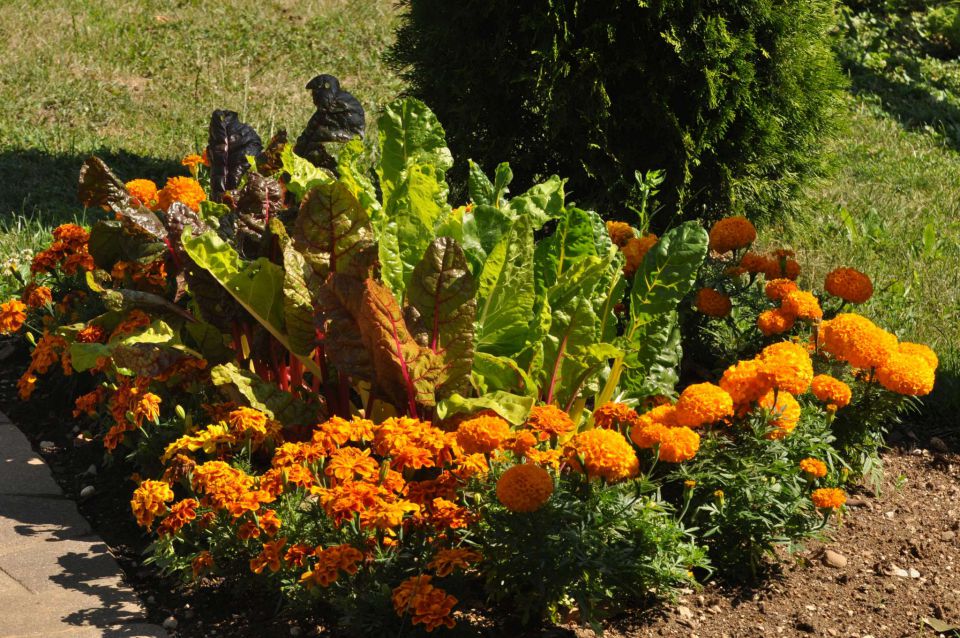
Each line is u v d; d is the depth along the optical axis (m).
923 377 3.12
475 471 2.92
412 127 3.28
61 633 2.87
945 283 3.94
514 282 3.12
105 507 3.16
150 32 6.10
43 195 4.30
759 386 3.03
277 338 3.15
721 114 3.82
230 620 2.93
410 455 2.90
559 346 3.14
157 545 2.94
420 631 2.86
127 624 2.89
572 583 2.86
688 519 3.06
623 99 3.84
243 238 3.23
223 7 6.49
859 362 3.15
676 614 2.97
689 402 2.98
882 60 6.96
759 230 4.09
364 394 3.21
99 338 3.29
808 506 3.04
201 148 4.83
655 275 3.19
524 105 3.87
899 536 3.17
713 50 3.77
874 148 5.46
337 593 2.88
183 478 2.98
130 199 3.30
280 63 5.91
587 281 3.15
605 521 2.89
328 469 2.90
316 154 3.47
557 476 2.92
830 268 4.02
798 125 3.95
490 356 3.12
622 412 3.05
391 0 6.88
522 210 3.26
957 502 3.26
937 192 4.78
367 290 2.95
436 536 2.92
